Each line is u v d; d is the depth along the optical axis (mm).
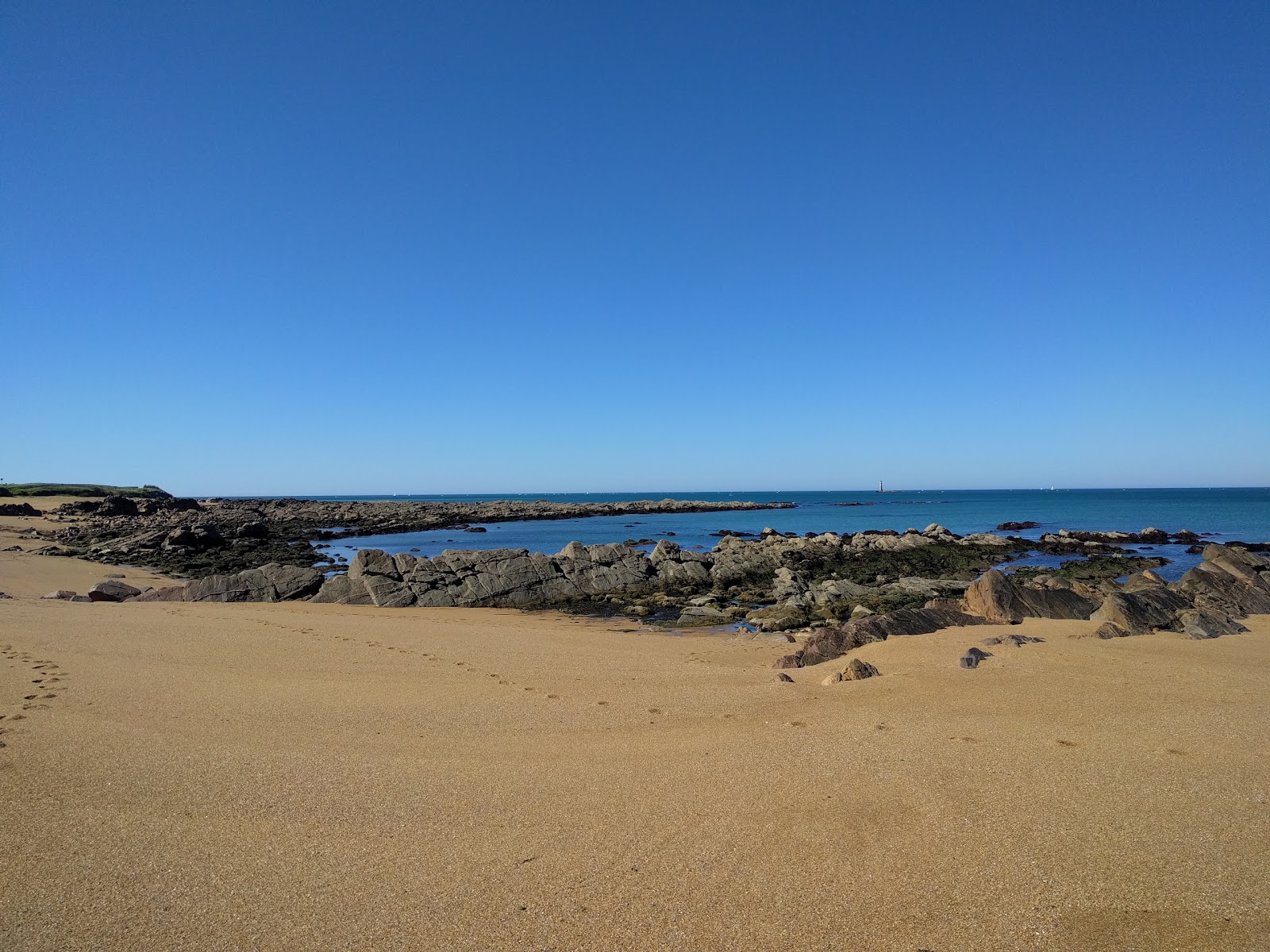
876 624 17297
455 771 8484
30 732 9469
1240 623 17547
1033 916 5422
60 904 5609
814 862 6227
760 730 9984
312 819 7156
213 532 53594
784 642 19750
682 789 7867
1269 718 9859
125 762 8609
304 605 26547
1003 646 14852
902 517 114375
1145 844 6414
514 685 13148
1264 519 91500
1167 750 8648
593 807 7422
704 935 5242
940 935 5230
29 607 20844
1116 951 5008
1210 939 5102
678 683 13367
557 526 96500
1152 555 48625
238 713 10789
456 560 30609
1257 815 6930
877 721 10109
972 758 8531
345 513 103438
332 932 5273
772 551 41969
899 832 6727
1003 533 76562
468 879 6016
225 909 5566
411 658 15648
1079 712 10266
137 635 16828
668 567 35562
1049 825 6797
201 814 7238
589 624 24234
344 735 9883
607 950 5070
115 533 58156
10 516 71625
